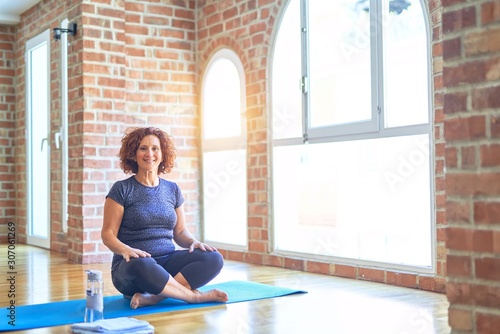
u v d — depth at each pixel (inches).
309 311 140.5
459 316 80.0
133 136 152.9
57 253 264.5
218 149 250.5
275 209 221.1
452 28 81.4
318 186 207.3
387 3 181.9
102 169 233.0
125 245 145.6
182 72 259.9
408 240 177.6
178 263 152.2
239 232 241.9
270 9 221.9
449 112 81.7
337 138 197.0
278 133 220.2
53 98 274.5
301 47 210.7
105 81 234.4
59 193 269.3
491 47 77.5
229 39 243.0
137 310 140.9
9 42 319.3
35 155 302.0
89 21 232.2
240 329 122.9
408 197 177.5
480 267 78.0
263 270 209.0
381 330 121.7
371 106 185.2
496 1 76.9
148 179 154.3
